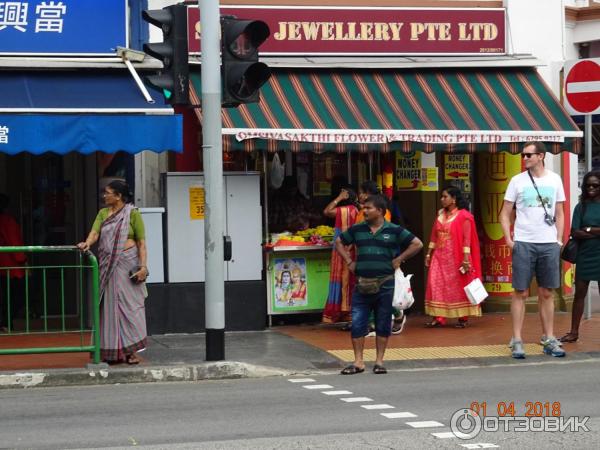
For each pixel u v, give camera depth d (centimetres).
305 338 1673
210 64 1402
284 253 1808
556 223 1494
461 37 1917
